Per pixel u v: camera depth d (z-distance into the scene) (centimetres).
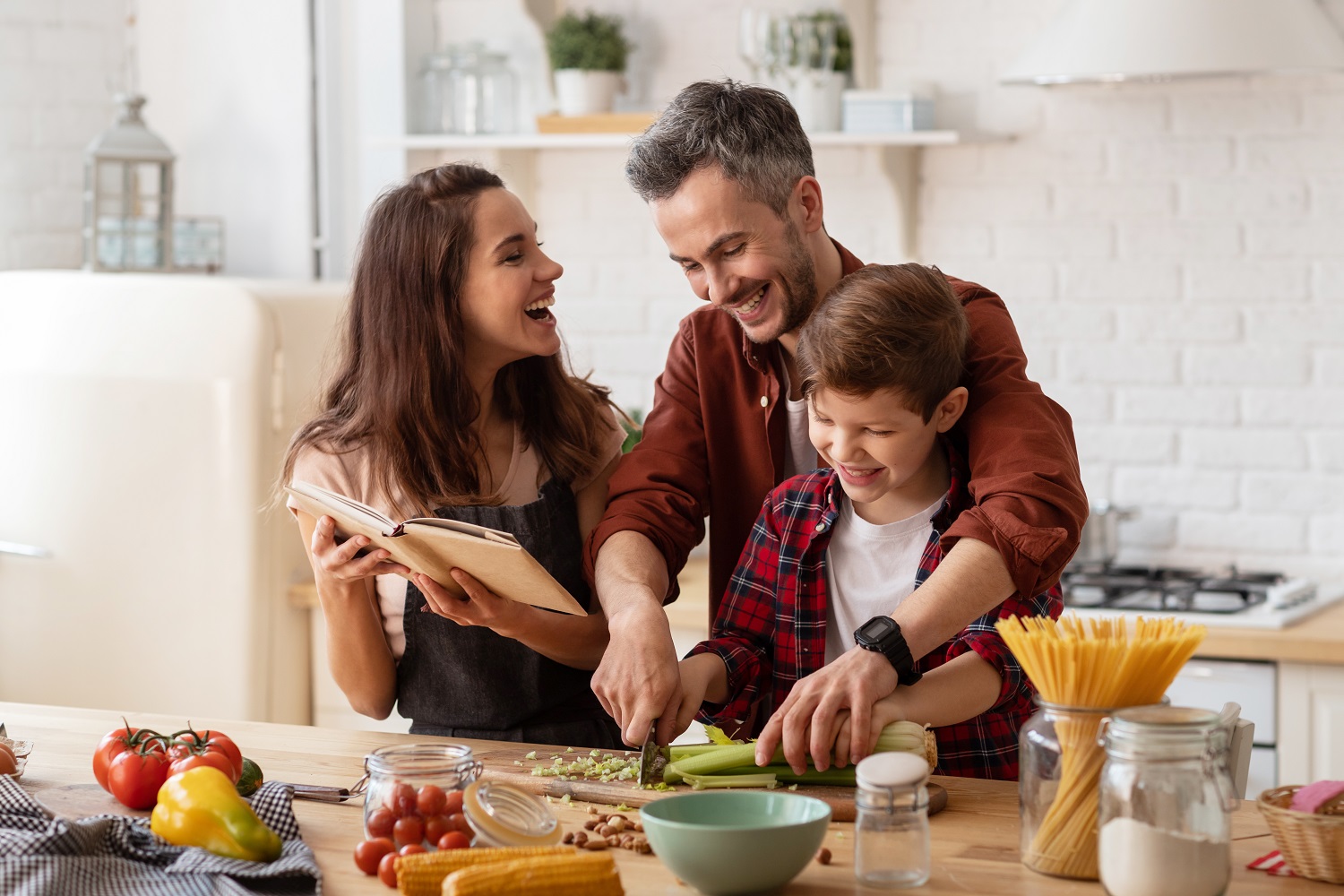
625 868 134
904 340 158
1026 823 131
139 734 158
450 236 196
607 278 360
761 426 199
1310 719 267
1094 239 324
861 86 331
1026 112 326
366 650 198
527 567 152
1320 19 274
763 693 182
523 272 198
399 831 134
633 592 174
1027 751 130
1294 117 309
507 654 199
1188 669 275
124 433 302
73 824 133
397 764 139
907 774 127
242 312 297
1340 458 311
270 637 302
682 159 175
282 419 302
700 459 203
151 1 387
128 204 352
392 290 198
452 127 350
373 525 164
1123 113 319
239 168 386
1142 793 119
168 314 302
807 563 181
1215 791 119
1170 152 317
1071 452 170
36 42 371
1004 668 160
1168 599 292
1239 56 265
